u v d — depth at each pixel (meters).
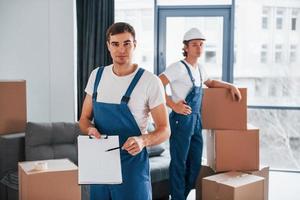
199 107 3.12
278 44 4.34
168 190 3.39
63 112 4.29
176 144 3.06
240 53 4.41
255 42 4.37
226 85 3.09
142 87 1.60
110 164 1.52
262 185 2.93
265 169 3.24
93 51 4.19
